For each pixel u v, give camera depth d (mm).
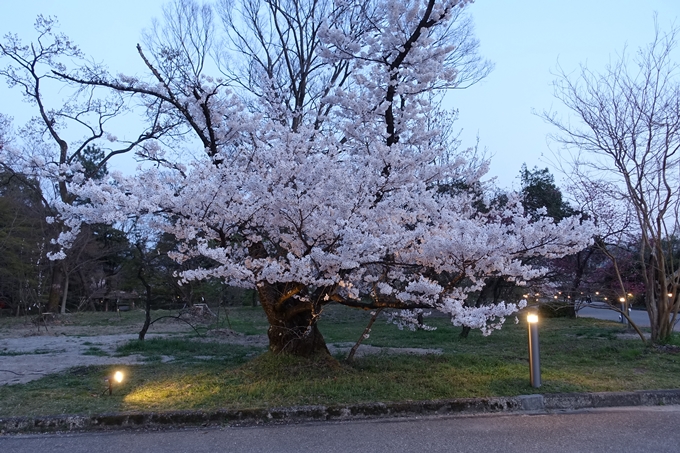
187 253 8984
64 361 9844
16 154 8117
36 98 17438
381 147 7387
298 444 5207
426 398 6586
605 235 11750
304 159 7484
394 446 5113
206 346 11617
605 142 10984
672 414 6285
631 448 4941
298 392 6750
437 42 11875
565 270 15812
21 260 23859
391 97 8781
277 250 8219
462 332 13289
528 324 7309
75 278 29344
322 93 14008
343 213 6598
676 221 10727
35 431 5762
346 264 6020
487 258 6461
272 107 10016
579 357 9789
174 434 5613
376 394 6758
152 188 6707
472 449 4996
